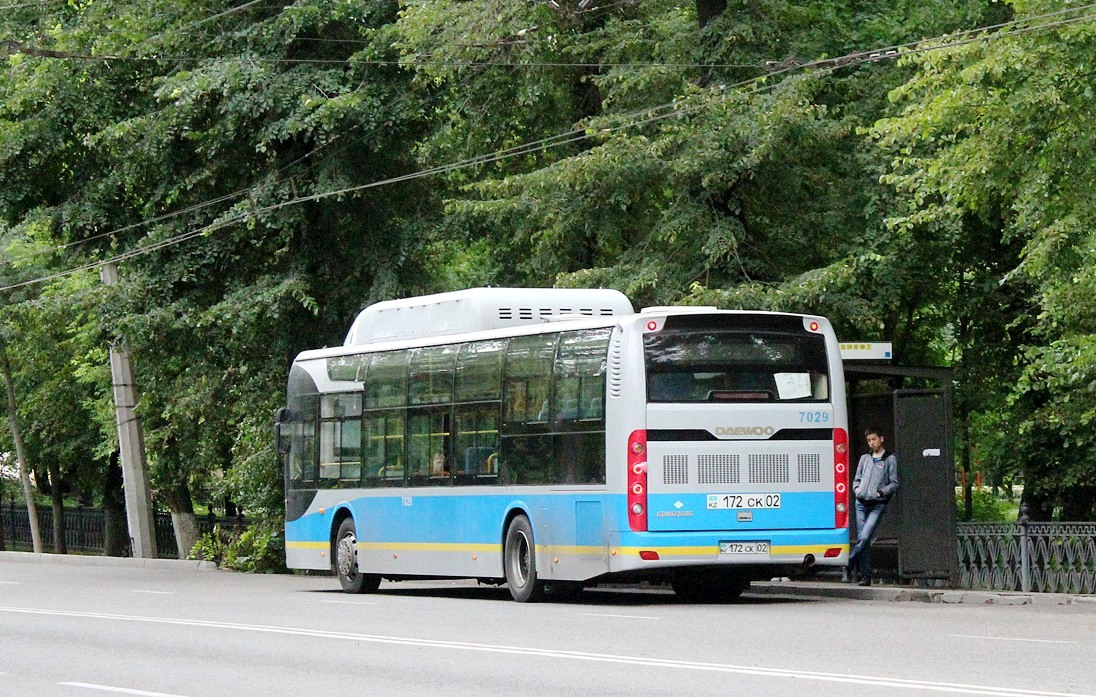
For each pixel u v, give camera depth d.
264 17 39.03
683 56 32.34
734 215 31.83
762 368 23.08
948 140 26.20
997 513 42.38
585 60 34.47
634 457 22.45
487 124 37.06
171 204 40.41
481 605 23.95
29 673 15.23
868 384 33.28
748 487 22.81
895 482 25.94
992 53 22.53
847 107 31.80
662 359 22.72
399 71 38.38
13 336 57.38
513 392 25.03
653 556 22.36
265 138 37.38
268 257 41.06
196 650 17.08
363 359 29.16
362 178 39.31
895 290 31.50
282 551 41.28
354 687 13.42
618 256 33.25
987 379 34.03
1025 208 23.98
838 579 28.02
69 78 39.72
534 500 24.28
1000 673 13.27
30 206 41.34
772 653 15.27
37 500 82.75
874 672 13.50
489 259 44.53
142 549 48.03
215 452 48.81
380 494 28.27
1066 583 23.66
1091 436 28.95
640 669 14.15
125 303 39.12
